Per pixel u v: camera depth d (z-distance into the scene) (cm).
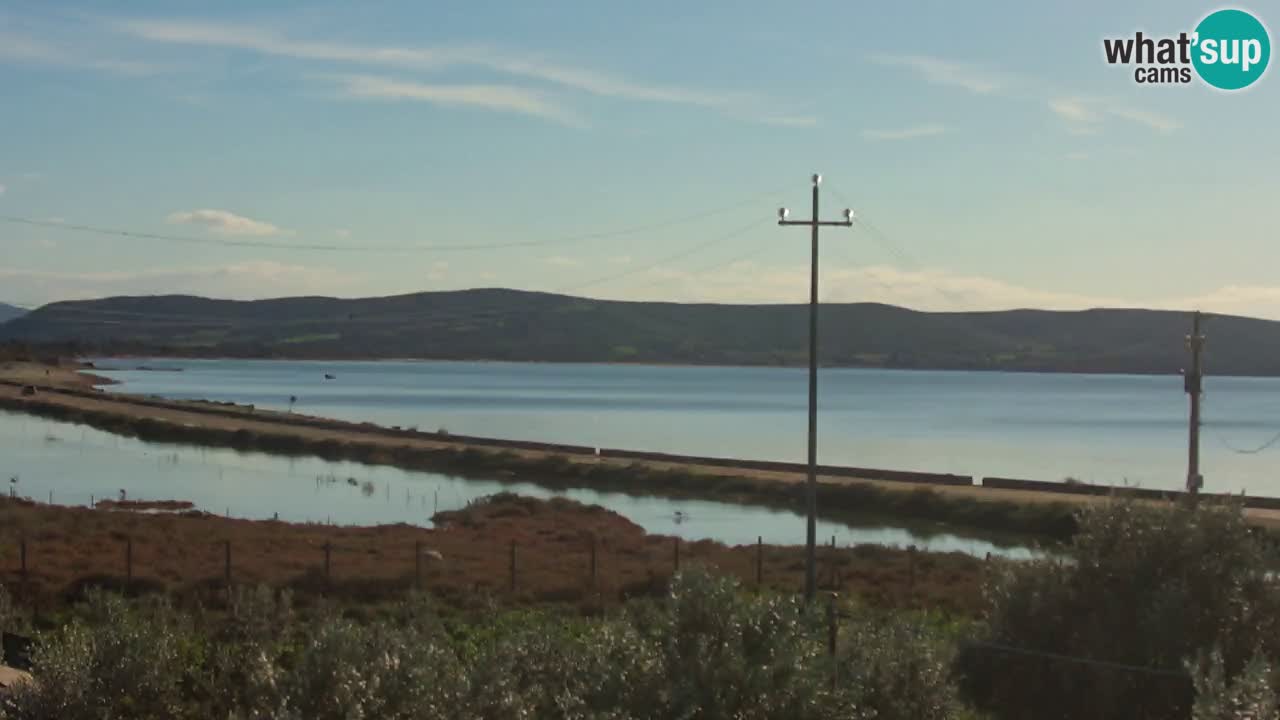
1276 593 2023
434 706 1667
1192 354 4538
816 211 3772
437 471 11350
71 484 9625
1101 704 1925
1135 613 2041
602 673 1608
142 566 4741
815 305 3747
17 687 2086
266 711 1653
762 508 8738
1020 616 2145
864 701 1723
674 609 1612
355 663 1697
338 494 9344
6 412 18412
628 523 7381
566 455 11981
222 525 6378
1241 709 1366
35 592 4125
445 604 4147
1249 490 10362
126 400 19938
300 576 4503
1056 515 7319
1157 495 7231
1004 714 2011
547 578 4719
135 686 2100
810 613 1673
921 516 8150
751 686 1541
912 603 4212
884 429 19175
